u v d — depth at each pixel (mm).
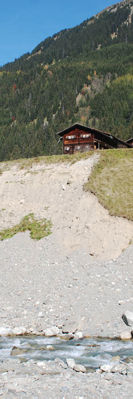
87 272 24719
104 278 23531
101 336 17031
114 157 44906
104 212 32500
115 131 188875
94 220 31656
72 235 30812
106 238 28656
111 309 19641
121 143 73625
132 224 29859
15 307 21000
